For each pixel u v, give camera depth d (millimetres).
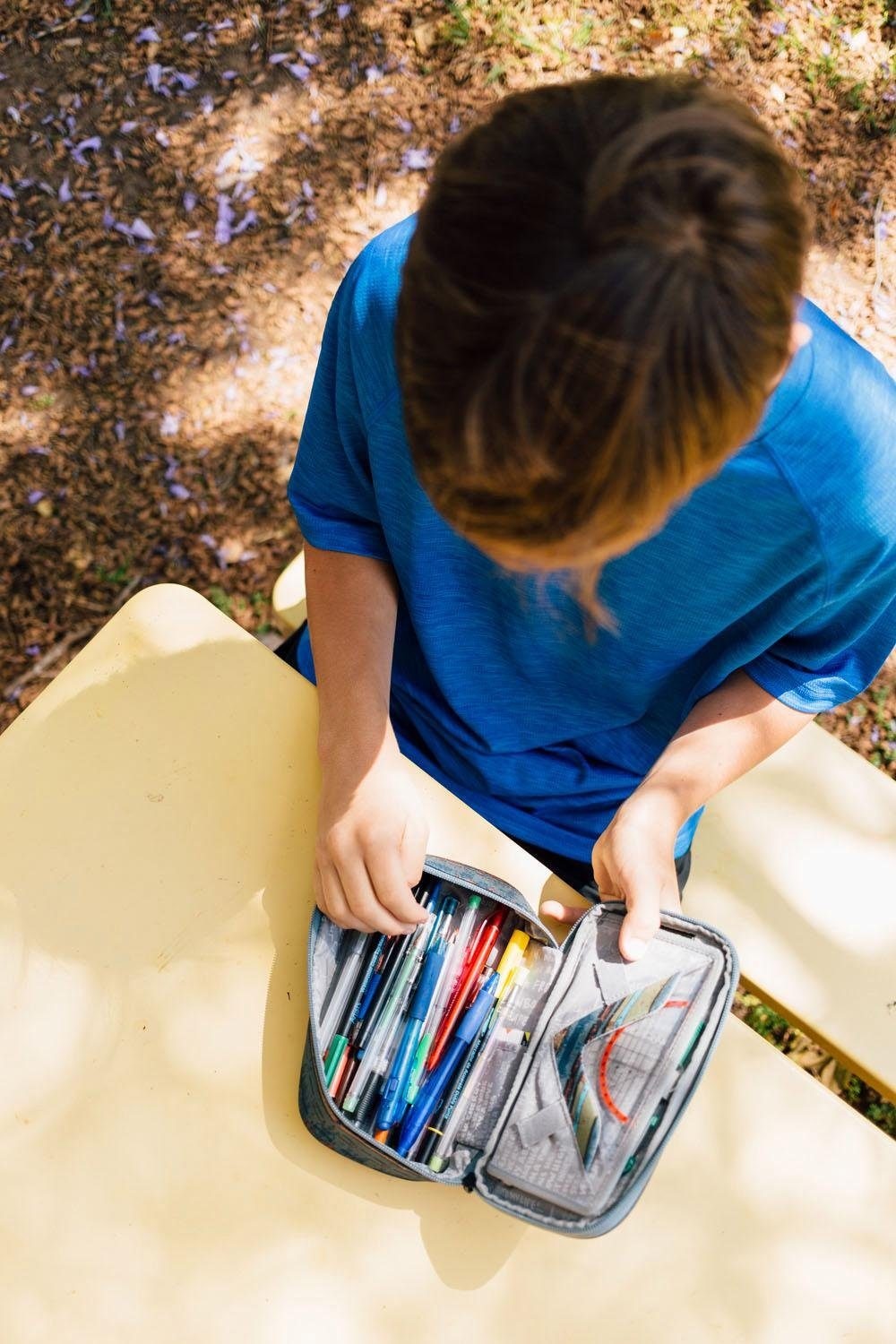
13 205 2393
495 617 992
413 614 1012
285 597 1407
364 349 812
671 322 451
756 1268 830
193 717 979
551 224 455
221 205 2430
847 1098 1846
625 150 456
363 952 891
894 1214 846
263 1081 862
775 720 985
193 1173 832
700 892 1264
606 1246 832
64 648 2080
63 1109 839
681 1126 862
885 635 945
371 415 848
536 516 523
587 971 864
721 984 845
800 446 725
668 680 1047
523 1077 827
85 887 908
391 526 951
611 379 454
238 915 912
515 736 1128
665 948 868
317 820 941
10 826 922
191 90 2510
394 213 2471
